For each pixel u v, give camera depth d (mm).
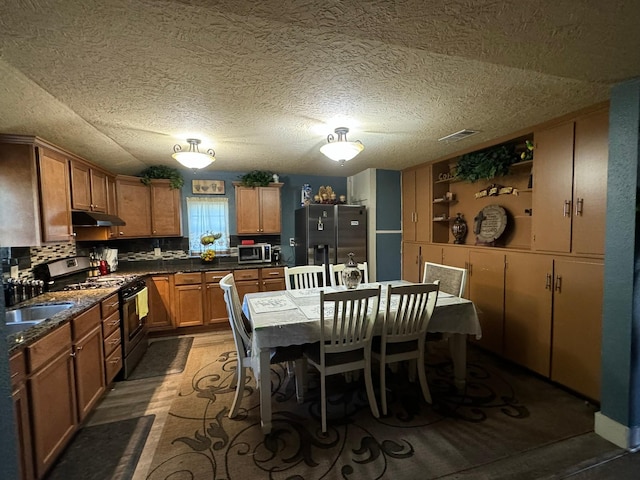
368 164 4195
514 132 2783
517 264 2805
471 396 2396
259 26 1252
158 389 2588
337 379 2727
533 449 1826
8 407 765
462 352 2455
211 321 3975
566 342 2398
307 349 2232
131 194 3842
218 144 3037
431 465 1710
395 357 2254
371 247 4523
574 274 2334
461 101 2076
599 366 2186
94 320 2254
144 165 3857
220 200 4547
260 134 2725
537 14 1168
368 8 1135
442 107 2178
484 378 2676
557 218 2459
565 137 2389
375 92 1922
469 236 3740
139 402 2393
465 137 2930
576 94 1971
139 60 1512
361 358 2135
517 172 3158
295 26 1255
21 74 1613
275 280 4219
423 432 1987
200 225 4473
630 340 1796
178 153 2773
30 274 2541
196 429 2057
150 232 3994
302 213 4473
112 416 2213
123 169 3814
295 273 3080
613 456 1764
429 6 1122
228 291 2162
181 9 1142
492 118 2410
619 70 1634
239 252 4312
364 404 2322
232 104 2072
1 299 754
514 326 2838
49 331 1681
